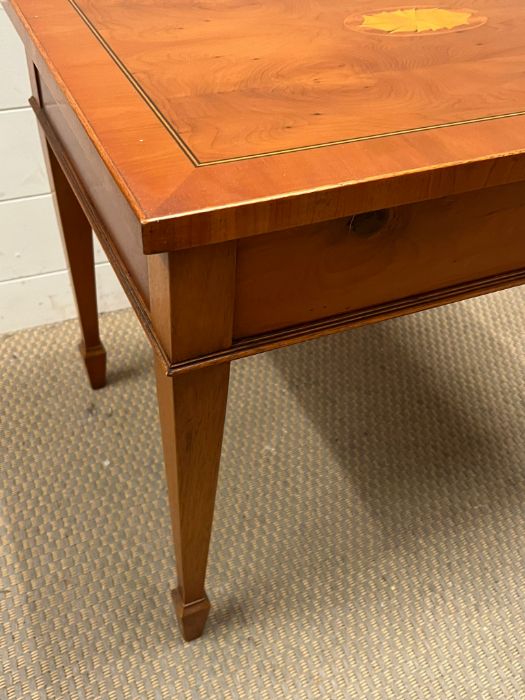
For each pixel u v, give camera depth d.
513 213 0.65
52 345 1.34
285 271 0.58
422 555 1.01
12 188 1.18
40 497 1.06
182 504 0.74
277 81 0.66
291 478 1.11
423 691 0.87
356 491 1.09
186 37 0.74
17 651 0.88
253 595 0.95
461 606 0.95
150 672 0.87
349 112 0.61
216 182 0.50
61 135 0.84
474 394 1.27
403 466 1.14
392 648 0.91
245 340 0.61
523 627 0.93
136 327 1.39
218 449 0.70
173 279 0.53
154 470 1.11
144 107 0.60
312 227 0.56
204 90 0.64
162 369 0.63
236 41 0.74
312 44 0.75
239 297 0.58
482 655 0.90
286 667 0.88
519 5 0.88
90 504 1.06
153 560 0.99
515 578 0.99
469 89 0.66
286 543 1.02
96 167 0.58
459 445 1.18
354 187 0.51
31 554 0.98
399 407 1.24
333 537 1.03
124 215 0.59
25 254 1.27
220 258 0.53
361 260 0.61
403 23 0.81
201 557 0.81
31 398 1.23
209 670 0.88
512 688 0.87
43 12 0.78
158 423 1.19
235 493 1.08
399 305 0.67
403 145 0.56
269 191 0.50
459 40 0.77
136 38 0.73
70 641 0.89
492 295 1.50
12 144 1.13
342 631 0.92
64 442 1.15
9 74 1.07
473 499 1.09
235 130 0.57
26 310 1.35
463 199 0.61
